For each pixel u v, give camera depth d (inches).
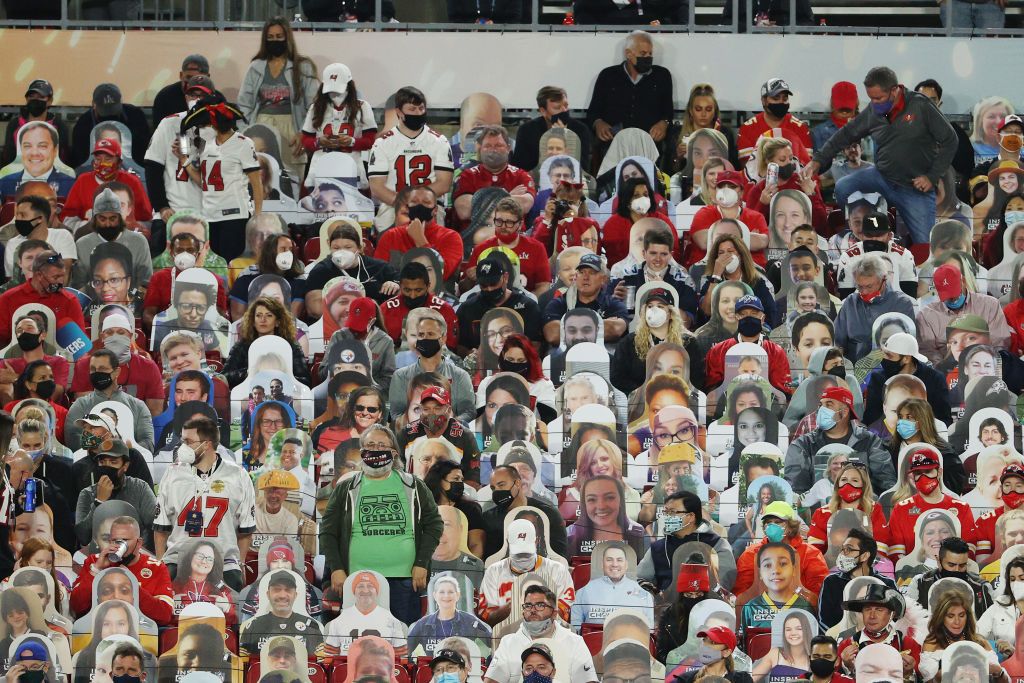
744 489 1604.3
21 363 1736.0
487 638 1456.7
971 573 1518.2
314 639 1450.5
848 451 1625.2
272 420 1644.9
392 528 1473.9
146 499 1567.4
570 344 1772.9
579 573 1540.4
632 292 1866.4
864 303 1841.8
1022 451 1743.4
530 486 1581.0
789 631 1454.2
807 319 1792.6
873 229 1927.9
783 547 1503.4
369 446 1476.4
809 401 1686.8
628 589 1492.4
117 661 1413.6
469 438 1616.6
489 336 1760.6
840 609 1486.2
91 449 1561.3
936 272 1844.2
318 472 1620.3
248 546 1556.3
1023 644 1498.5
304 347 1776.6
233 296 1866.4
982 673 1446.9
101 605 1449.3
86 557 1509.6
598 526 1561.3
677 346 1722.4
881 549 1565.0
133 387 1708.9
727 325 1793.8
